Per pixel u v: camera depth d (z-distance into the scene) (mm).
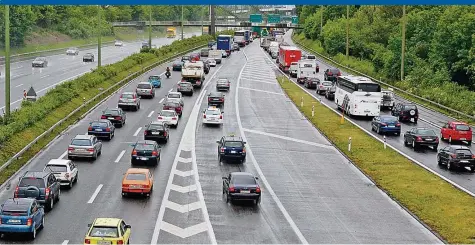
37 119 60094
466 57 98938
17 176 43938
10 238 30953
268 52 181000
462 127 62000
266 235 33469
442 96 86500
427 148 59375
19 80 96125
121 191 41250
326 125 70062
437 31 108875
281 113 78500
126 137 60000
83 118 68250
